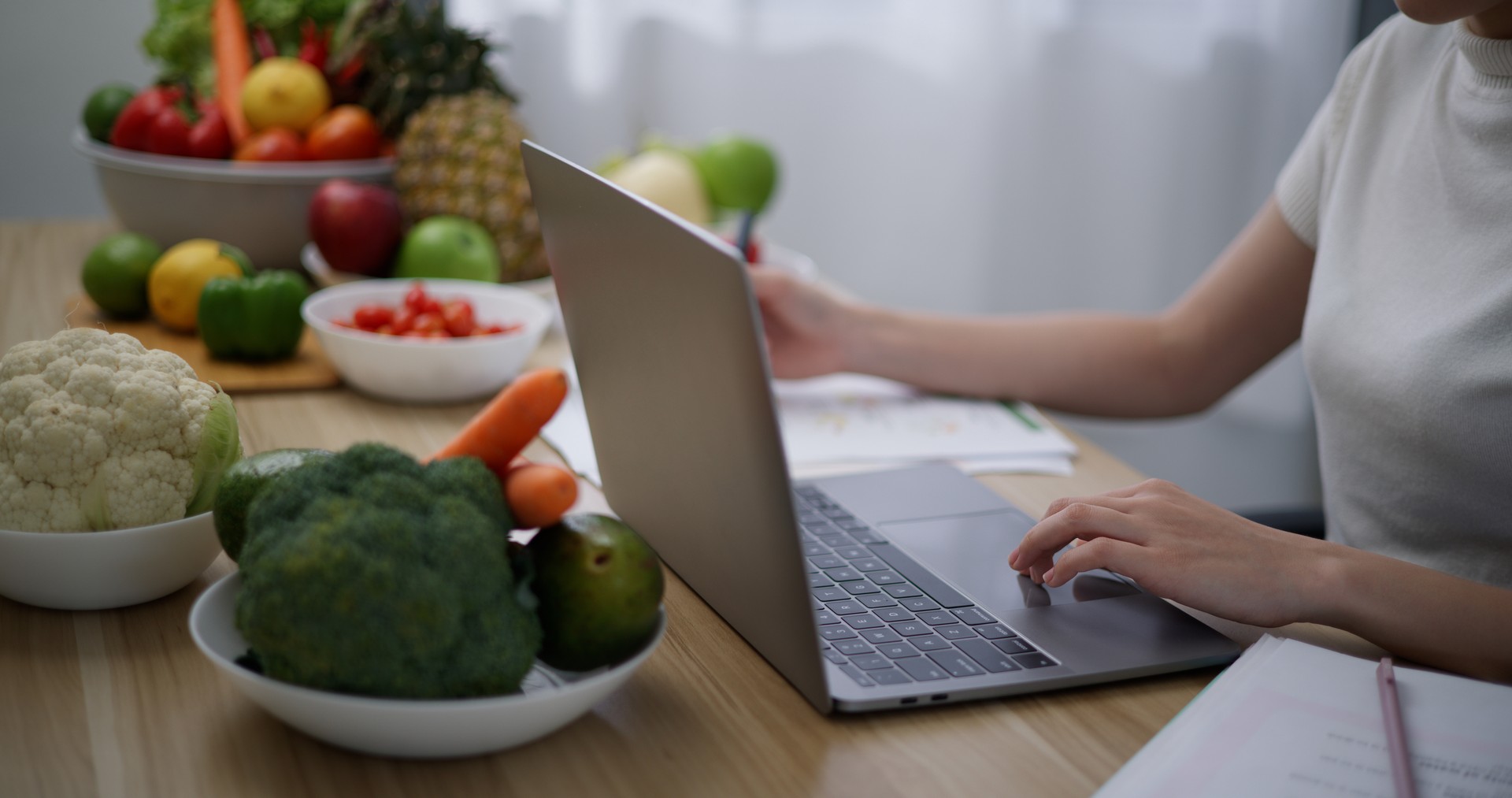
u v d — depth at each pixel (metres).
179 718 0.54
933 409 1.08
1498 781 0.49
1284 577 0.65
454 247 1.24
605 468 0.76
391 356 0.99
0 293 1.23
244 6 1.45
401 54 1.40
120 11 2.02
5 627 0.62
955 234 2.24
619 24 1.98
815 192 2.16
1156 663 0.61
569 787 0.50
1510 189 0.82
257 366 1.08
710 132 2.07
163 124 1.28
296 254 1.34
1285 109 2.27
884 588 0.68
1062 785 0.52
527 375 0.56
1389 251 0.90
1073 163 2.24
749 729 0.55
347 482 0.51
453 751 0.51
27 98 2.00
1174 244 2.32
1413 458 0.85
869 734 0.55
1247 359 1.12
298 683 0.49
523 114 1.98
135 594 0.64
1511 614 0.64
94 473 0.62
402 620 0.48
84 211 2.10
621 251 0.58
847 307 1.10
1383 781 0.49
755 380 0.48
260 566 0.49
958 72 2.15
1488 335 0.80
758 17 2.04
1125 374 1.12
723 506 0.58
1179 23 2.20
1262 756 0.50
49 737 0.52
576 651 0.54
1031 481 0.92
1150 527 0.67
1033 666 0.60
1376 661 0.64
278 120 1.35
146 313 1.19
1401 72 0.96
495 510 0.53
